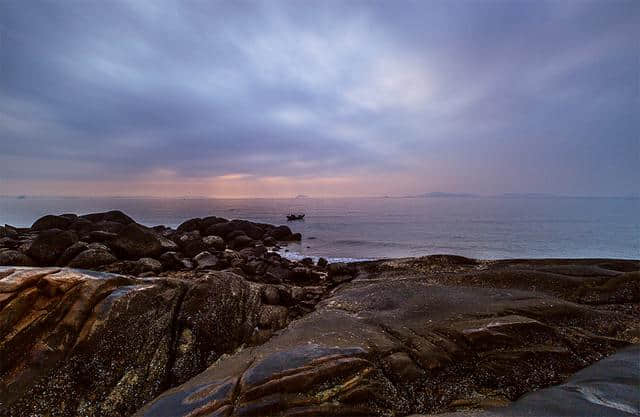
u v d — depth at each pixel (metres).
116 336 6.16
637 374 5.38
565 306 8.12
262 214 80.00
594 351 6.35
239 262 18.50
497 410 4.66
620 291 10.21
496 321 6.86
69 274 6.66
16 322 5.54
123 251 18.75
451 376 5.58
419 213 75.75
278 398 4.34
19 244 20.67
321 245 31.05
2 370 5.07
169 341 7.06
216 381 4.92
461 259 16.69
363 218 63.69
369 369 5.09
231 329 8.17
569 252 25.70
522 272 11.80
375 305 9.04
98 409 5.28
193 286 8.20
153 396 6.03
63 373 5.37
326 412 4.29
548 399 4.84
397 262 17.23
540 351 6.12
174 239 24.48
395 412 4.65
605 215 64.06
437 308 8.34
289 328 7.85
